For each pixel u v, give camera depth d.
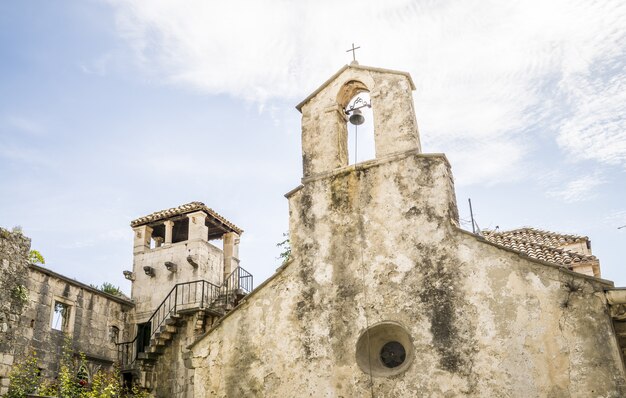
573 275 10.01
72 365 19.56
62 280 20.09
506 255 10.66
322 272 12.17
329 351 11.42
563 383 9.41
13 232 15.93
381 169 12.52
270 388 11.62
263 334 12.17
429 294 11.00
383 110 13.08
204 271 24.12
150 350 19.61
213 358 12.40
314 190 13.04
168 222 25.50
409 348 11.01
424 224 11.61
